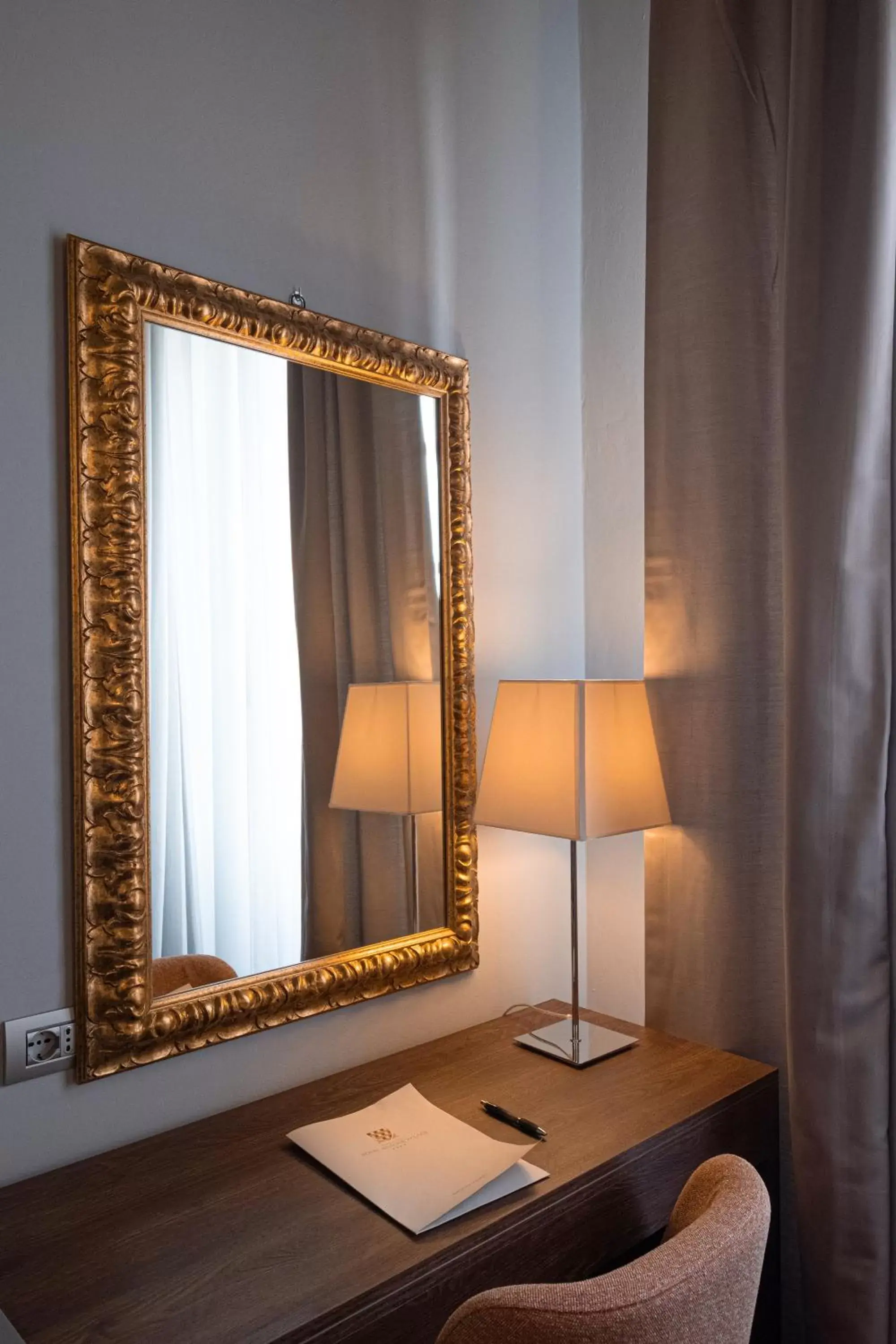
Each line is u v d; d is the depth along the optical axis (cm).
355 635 166
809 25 155
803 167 155
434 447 179
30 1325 99
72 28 135
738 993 175
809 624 153
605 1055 170
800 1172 155
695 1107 149
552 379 204
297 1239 113
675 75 182
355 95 169
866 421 149
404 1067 166
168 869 142
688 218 180
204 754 146
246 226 154
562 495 205
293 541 157
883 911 150
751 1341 160
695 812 180
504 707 173
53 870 132
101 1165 132
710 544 178
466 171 187
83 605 133
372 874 168
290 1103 151
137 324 137
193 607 145
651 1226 139
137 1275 107
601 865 207
